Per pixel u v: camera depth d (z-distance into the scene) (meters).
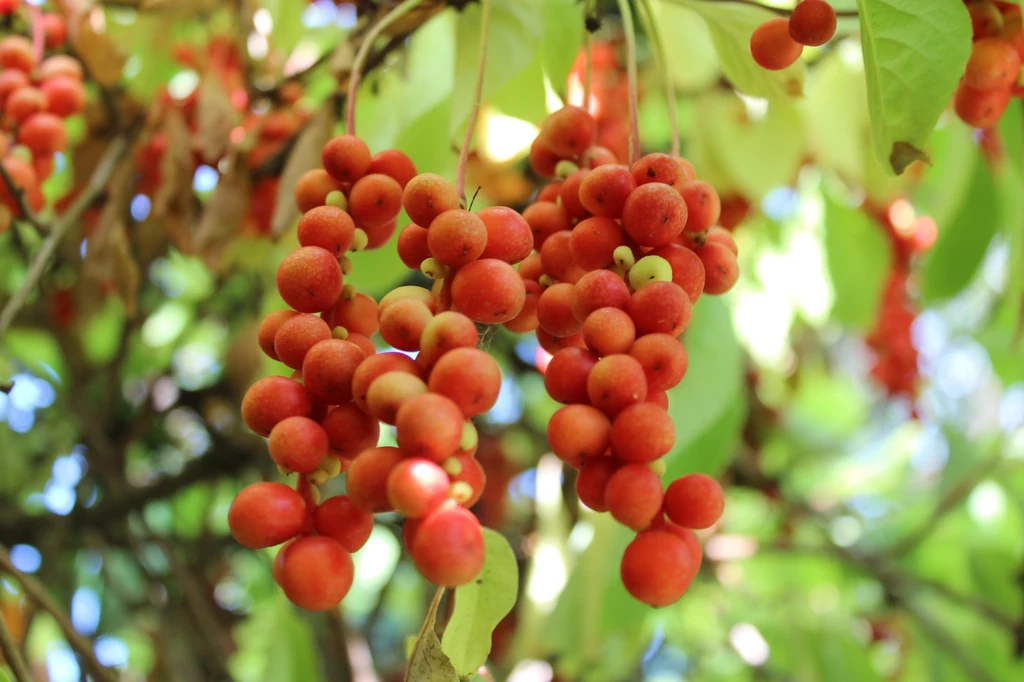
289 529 0.18
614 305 0.19
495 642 0.47
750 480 0.56
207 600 0.51
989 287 0.55
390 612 0.65
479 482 0.17
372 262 0.29
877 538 0.60
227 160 0.32
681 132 0.45
